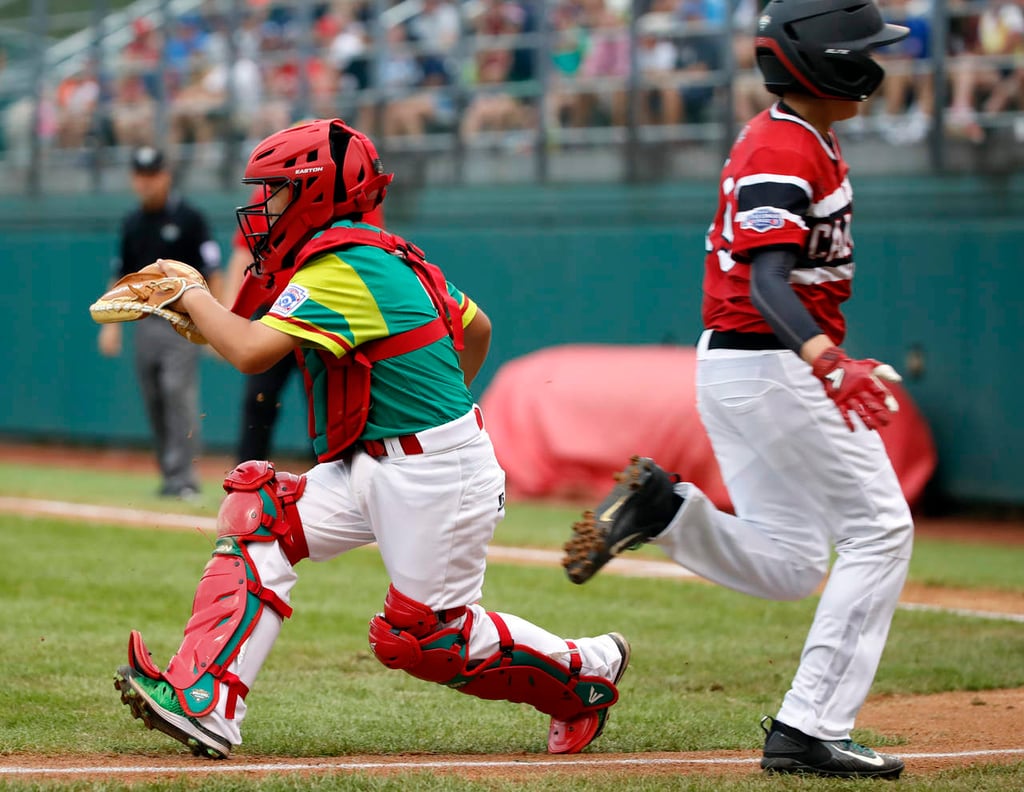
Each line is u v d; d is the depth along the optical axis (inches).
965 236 1814.7
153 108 2650.1
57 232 2652.6
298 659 872.9
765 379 595.5
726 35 2012.8
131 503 1595.7
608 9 2218.3
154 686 574.6
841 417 584.1
